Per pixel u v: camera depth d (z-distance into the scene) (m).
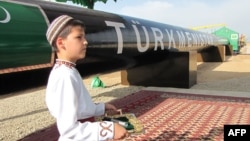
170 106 8.27
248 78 14.29
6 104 9.16
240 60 26.98
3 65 4.45
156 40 11.13
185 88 11.48
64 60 2.46
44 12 5.60
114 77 15.64
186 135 5.79
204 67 20.55
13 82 4.82
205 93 10.22
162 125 6.48
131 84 12.47
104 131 2.34
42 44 5.08
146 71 12.10
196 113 7.46
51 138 5.86
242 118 6.86
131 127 2.77
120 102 8.84
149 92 10.54
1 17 4.53
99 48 7.24
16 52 4.60
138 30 9.83
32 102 9.45
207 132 5.94
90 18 7.28
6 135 6.16
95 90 11.41
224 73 16.70
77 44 2.45
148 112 7.64
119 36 8.29
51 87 2.38
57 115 2.33
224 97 9.41
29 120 7.32
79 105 2.48
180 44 14.42
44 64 5.19
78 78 2.48
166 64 11.75
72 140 2.38
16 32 4.65
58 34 2.43
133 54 9.54
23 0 5.39
